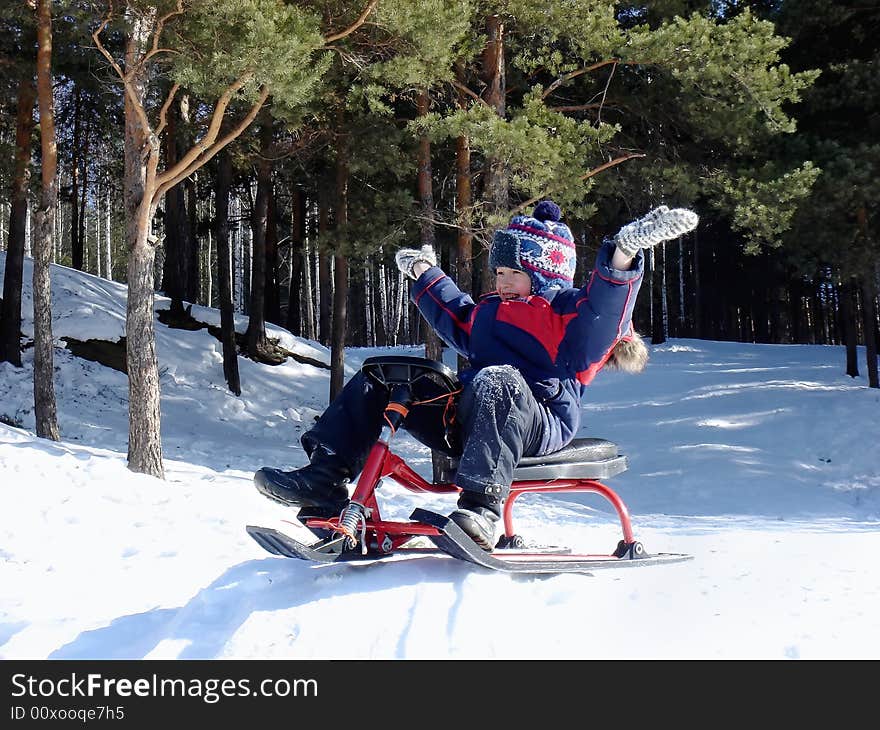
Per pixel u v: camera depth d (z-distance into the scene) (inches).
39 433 471.8
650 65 541.6
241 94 386.6
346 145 577.3
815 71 531.5
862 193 618.2
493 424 115.9
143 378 396.5
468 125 458.6
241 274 1656.0
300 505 123.1
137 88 396.2
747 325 1856.5
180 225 938.7
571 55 540.4
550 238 128.5
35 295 476.4
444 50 437.1
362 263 608.1
